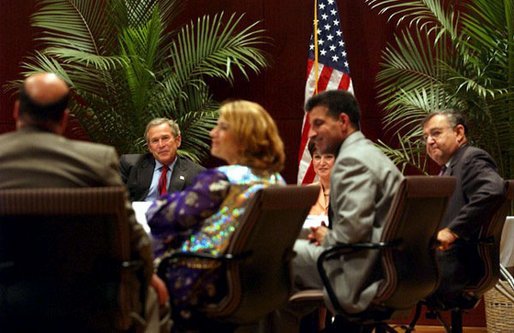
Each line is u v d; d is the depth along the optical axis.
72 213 2.46
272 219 2.99
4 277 2.54
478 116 6.27
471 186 4.15
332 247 3.34
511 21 6.15
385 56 7.36
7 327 2.58
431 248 3.53
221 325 3.10
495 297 5.77
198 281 3.02
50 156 2.63
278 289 3.19
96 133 7.04
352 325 3.82
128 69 6.79
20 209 2.44
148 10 7.16
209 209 3.06
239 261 2.96
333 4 7.27
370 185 3.39
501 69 6.27
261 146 3.20
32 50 7.80
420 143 6.64
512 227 5.20
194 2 7.71
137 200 5.95
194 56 7.10
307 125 7.00
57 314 2.55
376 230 3.41
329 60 7.20
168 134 5.90
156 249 3.13
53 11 7.12
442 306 4.01
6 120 7.84
